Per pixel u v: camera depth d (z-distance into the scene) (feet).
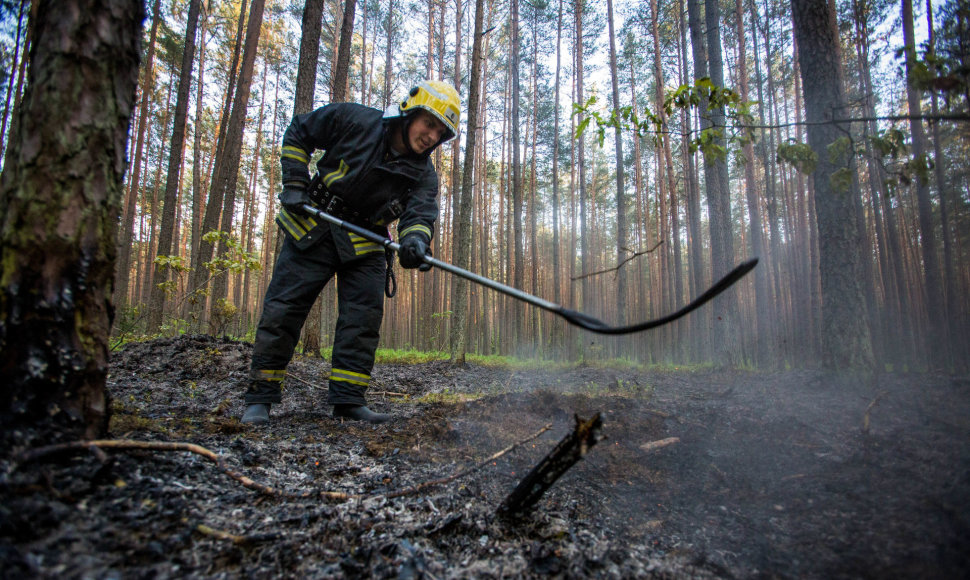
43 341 4.05
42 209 4.15
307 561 3.61
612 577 3.74
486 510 4.74
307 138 8.16
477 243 67.87
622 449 7.03
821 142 13.00
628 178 72.18
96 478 3.86
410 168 8.16
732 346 25.13
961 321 28.27
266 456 5.79
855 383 11.67
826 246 12.90
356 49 72.64
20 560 2.70
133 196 43.86
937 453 6.00
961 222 37.91
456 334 27.53
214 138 67.56
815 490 5.39
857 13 36.32
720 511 5.09
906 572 3.62
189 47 33.73
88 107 4.42
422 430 7.60
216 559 3.41
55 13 4.39
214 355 13.32
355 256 8.21
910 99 26.03
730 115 8.63
